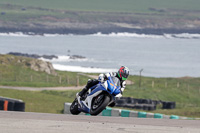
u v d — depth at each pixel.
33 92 194.12
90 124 28.38
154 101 172.25
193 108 174.38
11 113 35.69
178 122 34.47
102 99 40.09
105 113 110.31
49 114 37.31
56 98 176.50
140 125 29.22
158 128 27.84
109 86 38.91
